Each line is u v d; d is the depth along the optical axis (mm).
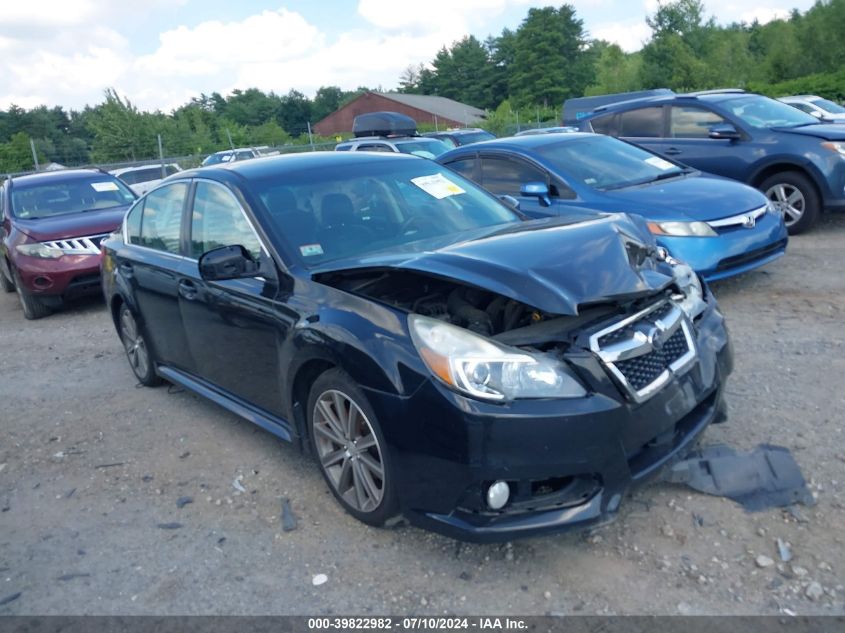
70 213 9766
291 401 3818
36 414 5668
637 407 3059
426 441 3025
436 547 3369
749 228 6676
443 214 4555
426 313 3445
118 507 4059
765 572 2988
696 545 3193
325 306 3551
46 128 83438
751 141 9336
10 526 3975
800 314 6156
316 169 4664
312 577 3254
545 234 3541
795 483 3512
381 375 3148
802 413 4285
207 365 4777
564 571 3123
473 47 104250
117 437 5027
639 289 3125
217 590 3236
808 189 9016
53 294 8898
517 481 2945
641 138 10344
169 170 23594
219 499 4020
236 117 105375
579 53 86125
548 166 7367
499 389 2928
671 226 6434
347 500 3604
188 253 4863
